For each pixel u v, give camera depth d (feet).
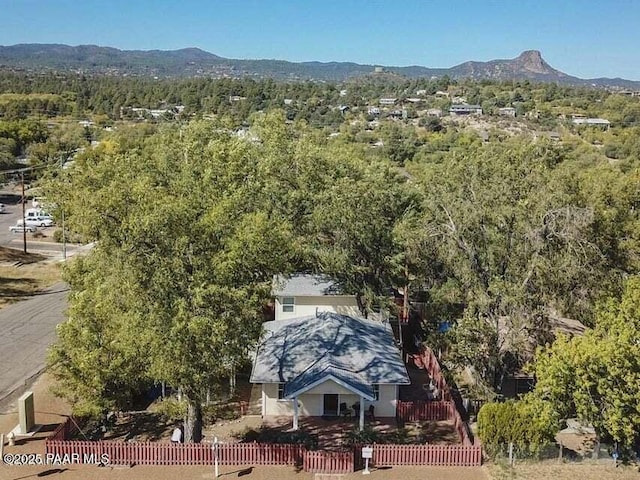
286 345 102.94
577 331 112.27
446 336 104.83
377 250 114.93
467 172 98.48
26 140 382.01
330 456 79.25
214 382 82.84
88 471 78.38
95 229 74.79
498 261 95.76
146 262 73.05
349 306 116.26
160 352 71.51
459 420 90.17
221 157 81.61
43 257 192.75
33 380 104.63
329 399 96.84
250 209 84.28
